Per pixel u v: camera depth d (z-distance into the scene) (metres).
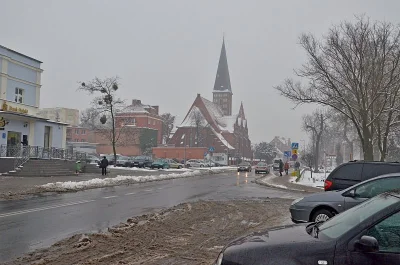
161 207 14.82
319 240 4.05
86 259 7.09
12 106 35.56
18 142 36.09
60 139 42.56
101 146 92.69
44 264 6.77
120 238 8.83
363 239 3.70
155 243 8.46
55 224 10.72
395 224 3.86
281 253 3.95
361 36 27.03
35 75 39.69
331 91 29.23
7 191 18.88
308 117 78.88
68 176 31.28
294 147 35.09
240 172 57.75
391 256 3.69
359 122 29.94
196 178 38.31
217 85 146.50
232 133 115.75
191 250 7.95
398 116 31.86
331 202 9.45
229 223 11.34
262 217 12.64
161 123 110.12
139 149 90.75
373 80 27.00
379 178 9.37
